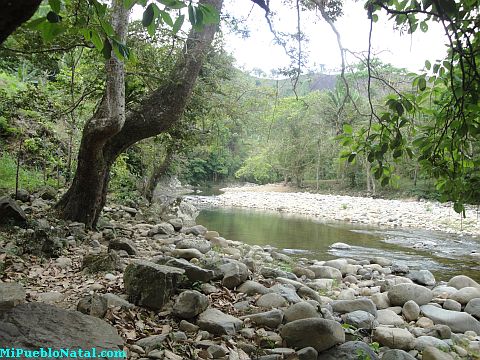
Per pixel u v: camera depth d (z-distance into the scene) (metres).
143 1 1.87
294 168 32.28
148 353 3.00
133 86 7.52
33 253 5.09
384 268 7.86
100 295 3.57
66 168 10.58
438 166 2.71
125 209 9.55
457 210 2.66
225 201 23.67
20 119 10.18
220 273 4.96
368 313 4.49
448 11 2.08
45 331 2.66
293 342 3.54
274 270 5.99
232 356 3.19
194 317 3.74
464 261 9.14
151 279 3.86
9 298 3.03
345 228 14.33
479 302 5.22
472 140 2.76
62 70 8.50
